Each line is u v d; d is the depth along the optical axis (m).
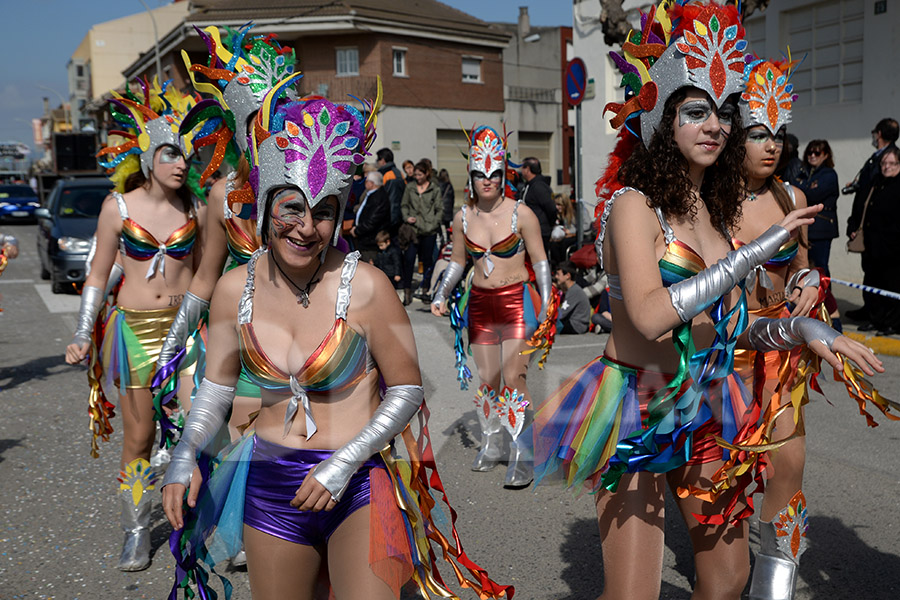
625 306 2.27
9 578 3.60
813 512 4.18
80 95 61.56
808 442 5.30
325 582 2.25
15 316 11.13
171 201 3.97
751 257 2.16
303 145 2.00
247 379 2.18
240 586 3.44
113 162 3.95
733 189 2.44
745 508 2.36
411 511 2.16
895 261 8.34
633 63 2.41
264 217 2.07
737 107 2.39
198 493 2.21
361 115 2.13
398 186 10.98
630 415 2.37
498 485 4.48
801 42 12.37
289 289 2.11
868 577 3.46
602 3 10.00
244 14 24.95
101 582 3.57
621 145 2.53
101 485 4.78
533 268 4.65
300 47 25.75
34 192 34.31
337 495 2.03
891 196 8.29
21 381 7.46
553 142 29.89
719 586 2.42
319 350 2.07
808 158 8.60
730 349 2.37
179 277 3.96
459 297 4.94
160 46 28.17
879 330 8.55
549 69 29.34
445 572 3.57
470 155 4.82
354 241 9.86
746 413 2.54
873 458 4.98
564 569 3.57
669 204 2.31
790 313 3.22
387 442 2.11
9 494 4.63
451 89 27.03
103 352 3.88
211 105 2.93
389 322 2.11
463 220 4.86
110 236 3.90
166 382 3.39
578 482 2.45
